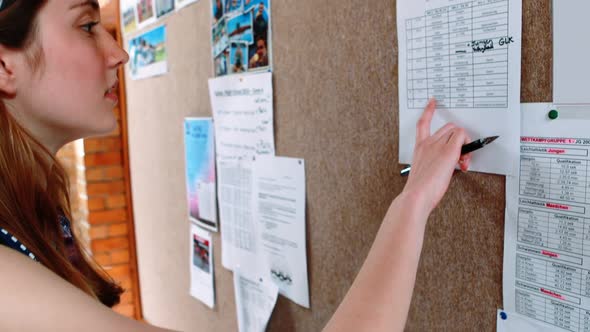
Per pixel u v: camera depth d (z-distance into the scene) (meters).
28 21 0.57
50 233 0.67
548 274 0.54
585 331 0.52
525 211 0.56
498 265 0.59
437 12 0.61
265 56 0.95
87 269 0.83
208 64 1.17
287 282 0.98
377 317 0.44
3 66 0.58
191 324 1.48
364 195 0.77
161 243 1.63
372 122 0.73
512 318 0.58
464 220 0.63
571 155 0.51
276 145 0.96
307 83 0.85
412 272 0.47
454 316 0.66
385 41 0.69
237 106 1.06
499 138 0.56
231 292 1.21
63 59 0.60
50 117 0.63
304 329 0.95
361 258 0.79
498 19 0.55
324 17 0.79
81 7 0.63
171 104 1.41
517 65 0.54
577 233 0.51
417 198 0.51
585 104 0.49
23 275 0.43
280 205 0.97
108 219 1.87
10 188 0.57
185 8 1.25
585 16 0.48
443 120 0.62
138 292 1.92
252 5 0.97
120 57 0.69
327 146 0.83
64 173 0.76
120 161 1.88
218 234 1.23
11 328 0.41
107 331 0.43
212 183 1.21
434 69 0.62
